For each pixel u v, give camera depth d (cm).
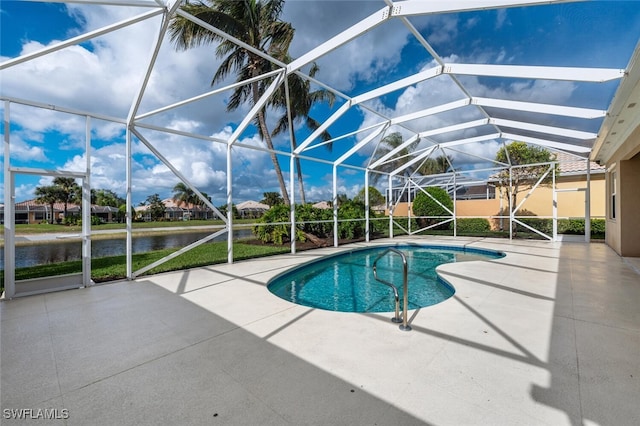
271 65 1060
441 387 197
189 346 265
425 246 1087
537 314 338
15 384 209
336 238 1009
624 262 646
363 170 1162
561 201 1302
